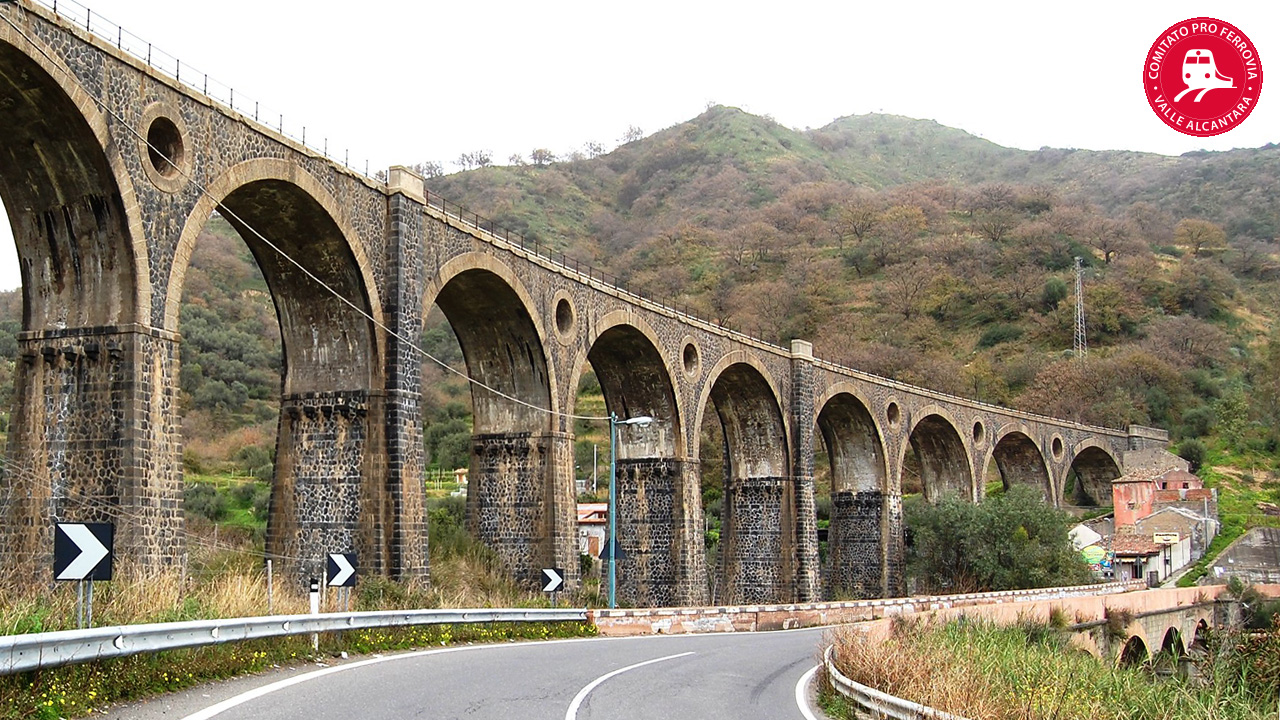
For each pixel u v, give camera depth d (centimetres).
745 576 5972
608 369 5197
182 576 2619
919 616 2920
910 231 16450
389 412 3494
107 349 2602
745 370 5822
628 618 3406
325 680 1603
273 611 2117
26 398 2645
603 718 1440
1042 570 6303
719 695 1795
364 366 3516
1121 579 7419
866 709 1638
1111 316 13325
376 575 3391
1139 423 11238
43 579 2558
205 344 10050
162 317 2688
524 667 2003
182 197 2773
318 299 3522
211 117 2888
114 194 2588
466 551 4219
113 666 1356
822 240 17100
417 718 1323
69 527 1413
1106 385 11800
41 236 2664
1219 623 5931
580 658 2286
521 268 4188
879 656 1872
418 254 3650
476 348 4397
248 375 9794
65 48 2458
